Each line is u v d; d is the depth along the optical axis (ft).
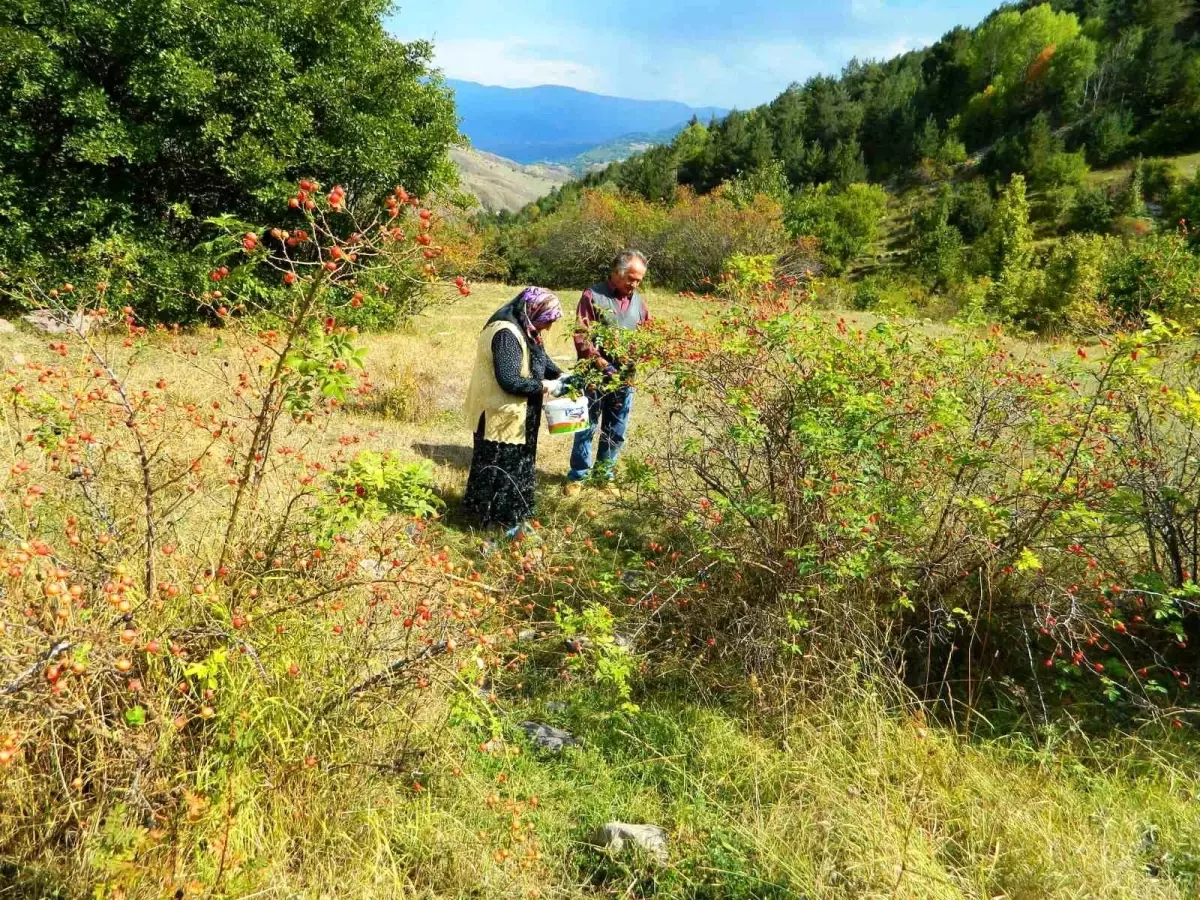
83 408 9.73
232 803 6.80
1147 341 10.64
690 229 97.60
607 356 15.55
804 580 11.10
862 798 8.85
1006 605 11.83
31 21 33.01
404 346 35.40
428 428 23.04
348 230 42.50
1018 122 230.07
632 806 8.93
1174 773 9.45
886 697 10.61
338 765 7.89
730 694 10.97
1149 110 197.88
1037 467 11.75
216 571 7.82
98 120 33.19
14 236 31.14
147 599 7.26
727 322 11.93
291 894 6.75
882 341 11.59
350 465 8.71
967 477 11.94
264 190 36.47
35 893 6.35
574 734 10.28
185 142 36.01
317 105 40.06
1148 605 11.67
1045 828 8.40
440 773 8.71
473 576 11.68
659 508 13.08
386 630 9.48
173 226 38.19
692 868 7.98
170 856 6.56
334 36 40.88
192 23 35.09
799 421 10.46
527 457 15.51
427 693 9.49
